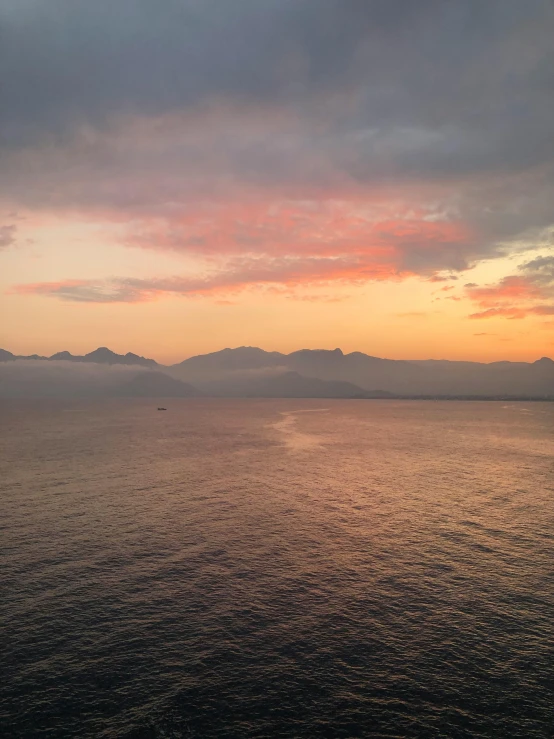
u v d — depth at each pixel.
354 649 26.58
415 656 25.98
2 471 74.69
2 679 23.95
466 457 95.81
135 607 30.84
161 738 20.58
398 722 21.56
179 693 23.23
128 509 52.72
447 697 23.05
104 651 26.25
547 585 34.19
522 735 20.88
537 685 23.80
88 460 86.25
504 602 31.73
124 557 38.84
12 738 20.45
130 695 23.06
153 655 25.95
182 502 55.97
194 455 94.38
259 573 36.03
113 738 20.55
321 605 31.27
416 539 43.56
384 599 32.09
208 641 27.25
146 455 93.50
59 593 32.62
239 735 20.81
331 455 97.06
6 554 39.28
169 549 40.62
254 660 25.61
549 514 51.84
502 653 26.25
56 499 56.97
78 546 41.16
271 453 98.88
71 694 23.06
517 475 75.50
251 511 52.41
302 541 42.88
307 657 25.89
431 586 34.00
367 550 40.75
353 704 22.58
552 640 27.44
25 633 27.83
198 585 34.00
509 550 40.75
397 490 63.44
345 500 57.66
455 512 52.56
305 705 22.52
